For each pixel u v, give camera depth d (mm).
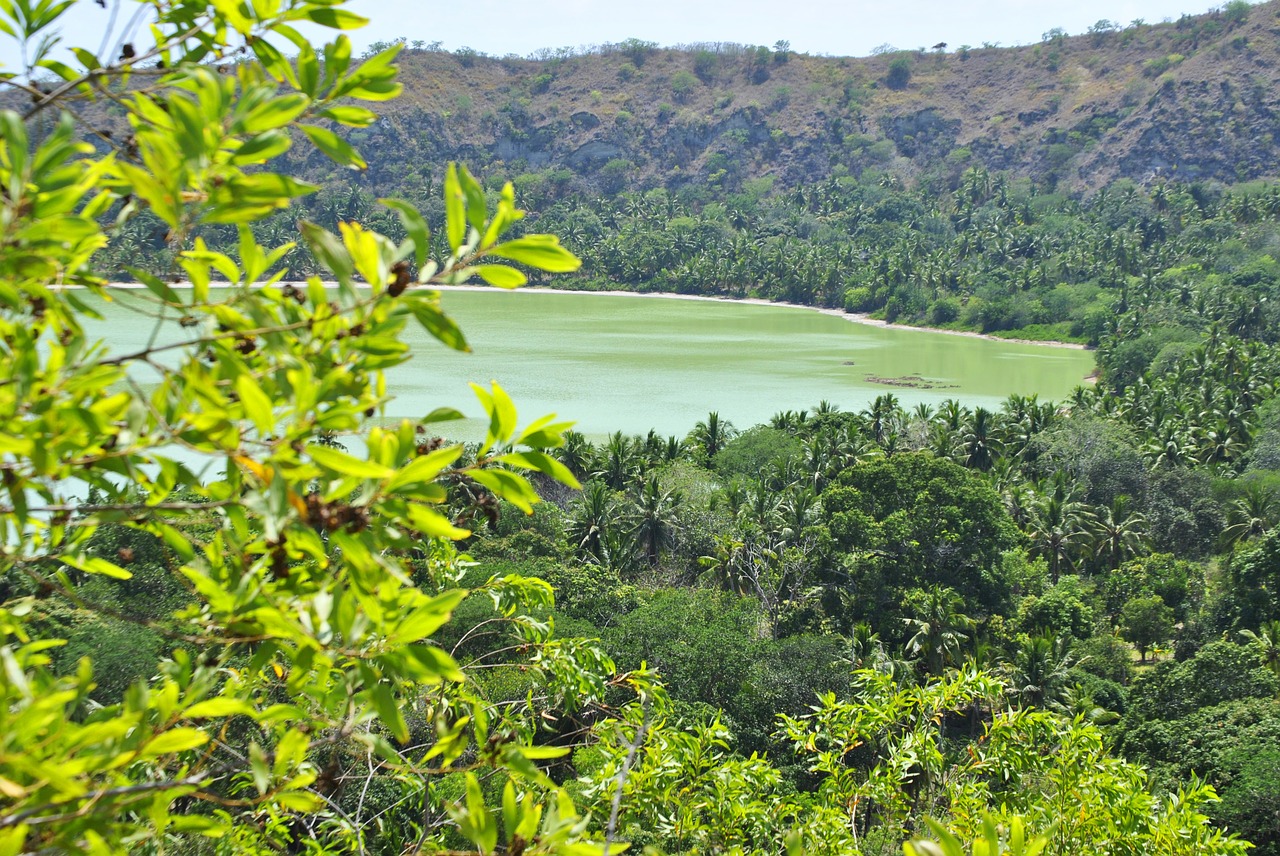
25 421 3232
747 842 9148
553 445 3543
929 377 102688
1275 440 63125
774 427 67375
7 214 2939
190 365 3127
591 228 196875
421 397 82750
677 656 31516
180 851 7980
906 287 150250
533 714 7590
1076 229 167125
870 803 12164
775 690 31250
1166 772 28828
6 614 3914
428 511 3209
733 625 33656
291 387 3271
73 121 3350
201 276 3723
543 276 183500
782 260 173000
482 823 3707
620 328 135000
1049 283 144625
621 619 34438
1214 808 25547
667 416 80250
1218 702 32156
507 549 42531
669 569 47531
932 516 44344
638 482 56125
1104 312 126312
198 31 3754
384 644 3447
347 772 6559
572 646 7578
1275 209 160375
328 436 3775
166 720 3404
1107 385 96875
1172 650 45031
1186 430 67438
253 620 3639
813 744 10273
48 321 3633
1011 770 9844
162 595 25359
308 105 3398
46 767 2705
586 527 48000
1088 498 60812
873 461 48312
